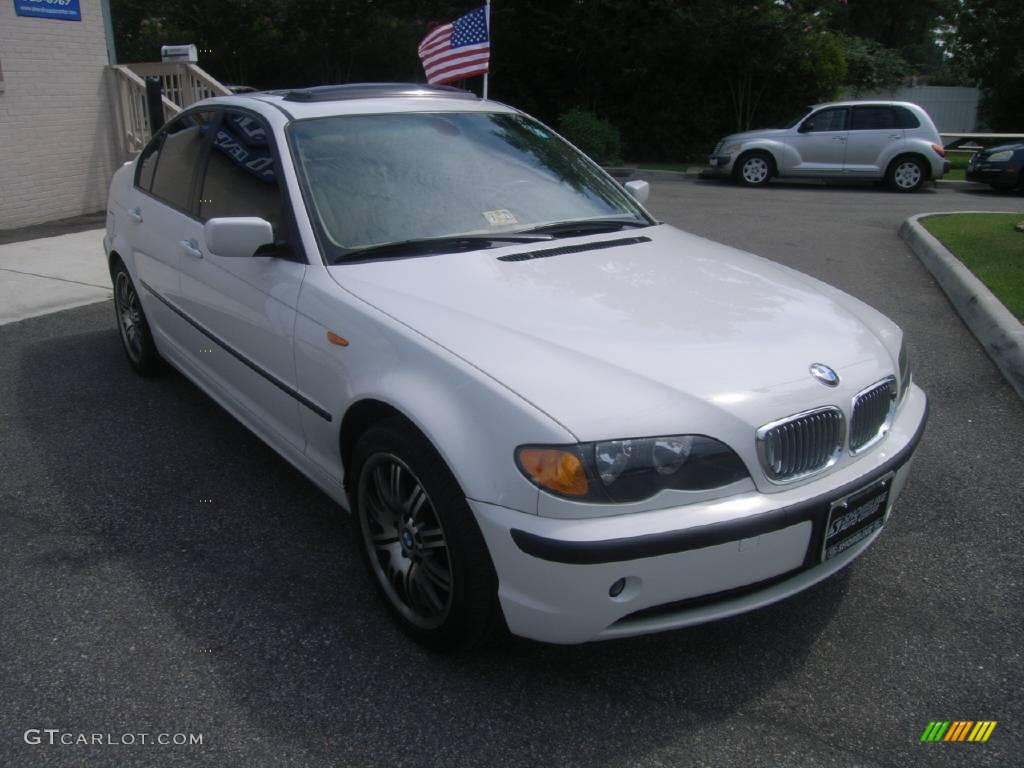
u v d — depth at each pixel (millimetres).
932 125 16219
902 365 3158
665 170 20062
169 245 4340
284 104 3830
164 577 3244
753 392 2527
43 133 10602
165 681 2684
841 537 2684
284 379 3389
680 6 21797
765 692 2672
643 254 3508
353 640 2895
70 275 7727
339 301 3033
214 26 24391
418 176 3613
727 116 22594
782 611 3086
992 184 15789
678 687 2689
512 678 2719
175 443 4410
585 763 2389
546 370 2516
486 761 2389
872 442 2846
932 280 8016
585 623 2398
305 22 24016
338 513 3740
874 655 2850
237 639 2889
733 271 3441
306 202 3350
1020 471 4164
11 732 2463
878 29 40938
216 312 3879
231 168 3900
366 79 25531
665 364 2576
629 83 22688
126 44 26203
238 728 2492
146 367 5184
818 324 2984
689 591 2439
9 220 10312
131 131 11508
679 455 2381
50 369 5449
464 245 3359
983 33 28859
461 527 2514
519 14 22641
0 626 2938
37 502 3801
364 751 2416
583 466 2314
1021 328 5715
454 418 2512
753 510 2438
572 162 4211
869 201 14516
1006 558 3428
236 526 3619
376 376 2797
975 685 2709
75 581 3211
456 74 8312
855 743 2467
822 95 22047
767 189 16547
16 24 10125
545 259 3311
